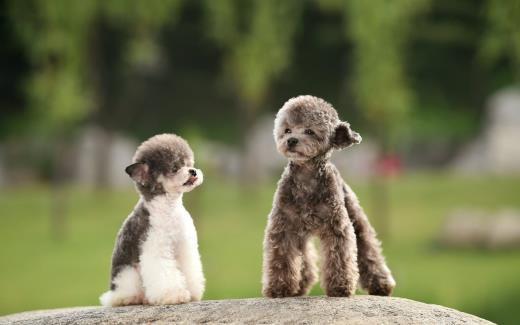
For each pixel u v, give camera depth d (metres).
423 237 16.03
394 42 16.08
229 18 19.16
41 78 17.33
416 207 18.75
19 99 29.89
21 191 22.84
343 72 30.02
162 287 5.34
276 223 5.34
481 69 29.88
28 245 15.89
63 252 15.23
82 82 19.30
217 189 21.44
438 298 11.82
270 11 18.77
